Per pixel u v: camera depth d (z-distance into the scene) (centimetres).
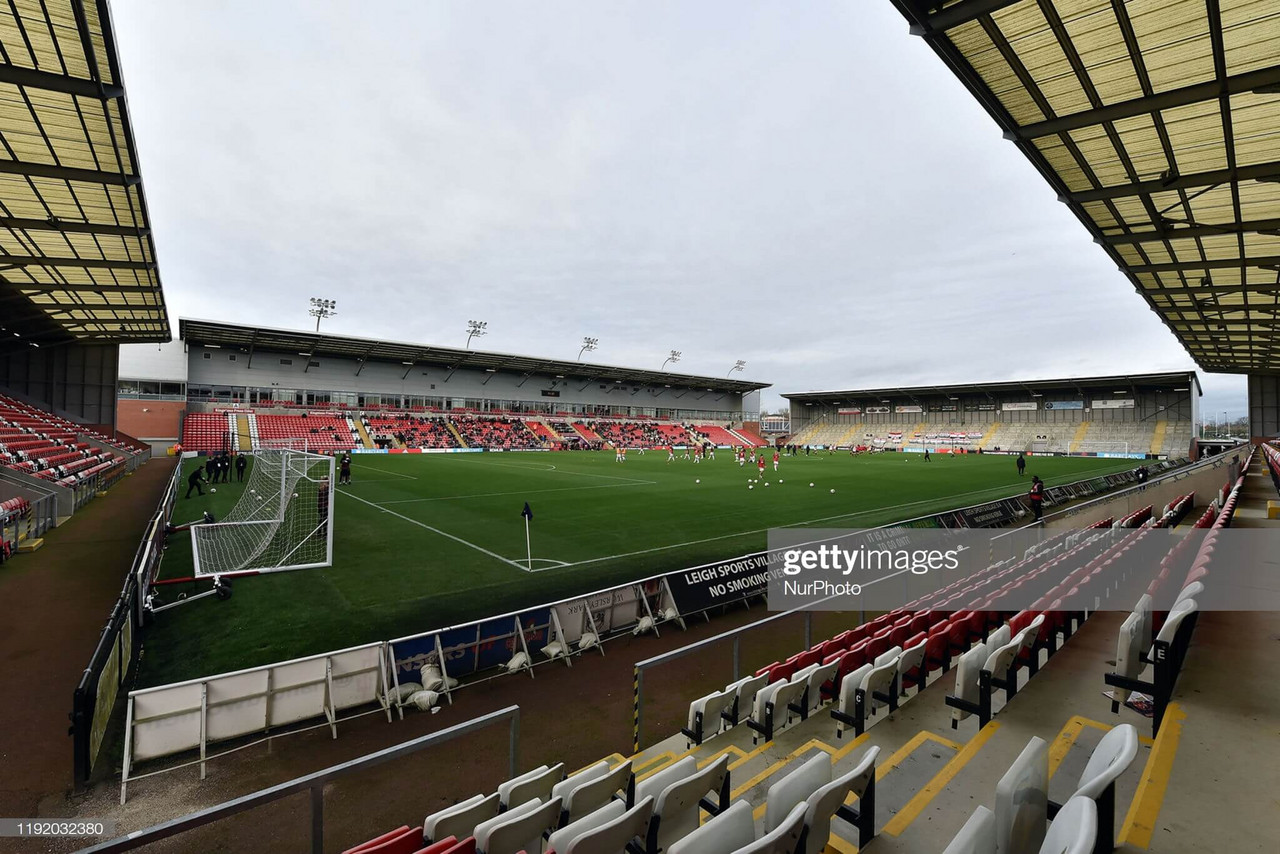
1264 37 804
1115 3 763
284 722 573
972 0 762
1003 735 379
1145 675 440
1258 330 2575
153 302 2362
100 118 1090
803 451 6544
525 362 5944
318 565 1111
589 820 258
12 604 859
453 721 591
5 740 517
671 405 7994
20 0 821
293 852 402
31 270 1877
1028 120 1028
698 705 442
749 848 195
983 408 7100
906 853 272
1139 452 5634
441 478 2739
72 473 1925
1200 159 1105
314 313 5100
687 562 1179
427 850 249
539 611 753
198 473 2038
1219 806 249
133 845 210
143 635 758
